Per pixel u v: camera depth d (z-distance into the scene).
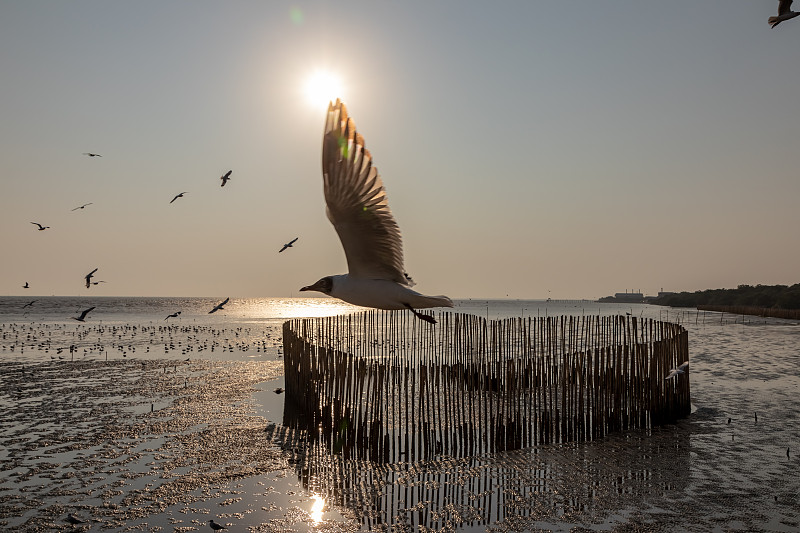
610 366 22.45
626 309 180.88
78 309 161.62
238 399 28.58
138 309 166.50
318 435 21.61
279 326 89.75
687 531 14.40
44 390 30.92
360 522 14.89
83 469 18.34
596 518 15.11
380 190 7.71
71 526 14.52
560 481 17.48
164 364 41.12
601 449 20.38
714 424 23.59
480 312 135.50
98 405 27.12
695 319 101.25
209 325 92.31
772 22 12.23
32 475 17.81
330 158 7.35
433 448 19.61
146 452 20.03
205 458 19.45
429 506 15.84
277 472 18.22
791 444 20.88
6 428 22.97
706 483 17.30
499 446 20.25
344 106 7.36
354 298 8.53
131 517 15.03
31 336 65.00
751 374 35.62
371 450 19.22
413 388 19.58
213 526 14.42
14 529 14.34
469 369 24.78
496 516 15.25
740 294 154.25
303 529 14.51
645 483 17.28
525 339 25.44
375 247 8.23
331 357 21.14
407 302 8.55
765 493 16.56
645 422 23.20
